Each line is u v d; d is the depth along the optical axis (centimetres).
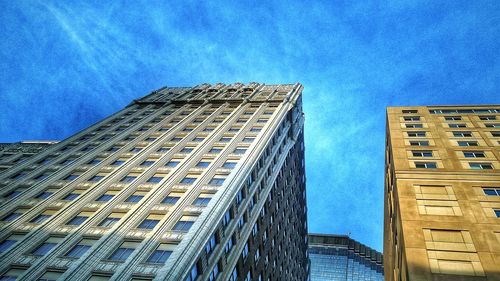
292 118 7119
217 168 4494
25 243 3275
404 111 5259
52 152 5628
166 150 5188
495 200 3181
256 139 5319
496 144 3988
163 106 7425
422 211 3200
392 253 4159
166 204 3762
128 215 3553
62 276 2841
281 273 6072
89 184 4372
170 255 2995
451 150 4003
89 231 3403
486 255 2712
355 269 12638
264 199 5078
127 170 4584
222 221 3669
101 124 6638
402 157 4034
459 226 2973
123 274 2838
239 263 4000
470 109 5072
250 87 7981
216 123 6166
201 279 3106
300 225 8362
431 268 2677
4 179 4878
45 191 4312
